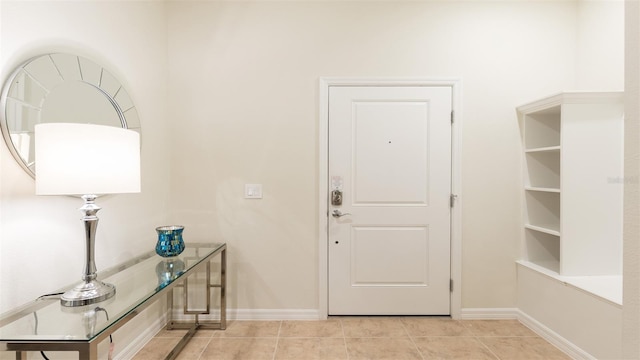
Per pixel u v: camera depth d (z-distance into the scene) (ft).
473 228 8.45
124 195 6.62
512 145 8.43
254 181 8.44
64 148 3.99
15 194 4.39
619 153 7.09
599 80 7.82
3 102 4.22
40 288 4.72
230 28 8.39
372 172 8.45
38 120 4.67
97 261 5.84
